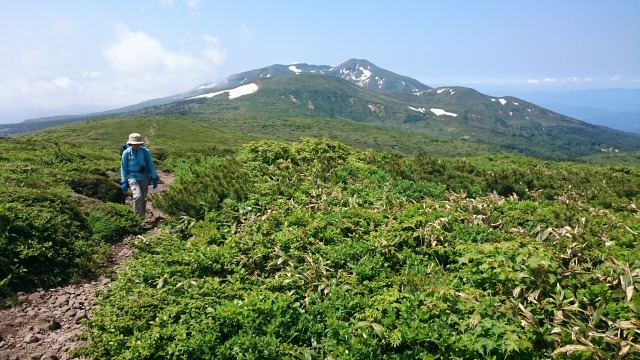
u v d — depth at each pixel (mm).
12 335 7219
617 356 5770
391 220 10859
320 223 10633
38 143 29609
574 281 7496
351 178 16188
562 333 6223
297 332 6824
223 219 12000
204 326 6680
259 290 7984
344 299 7473
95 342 6758
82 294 9055
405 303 7012
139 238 11688
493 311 6773
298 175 15703
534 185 18547
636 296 6602
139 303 7480
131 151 14062
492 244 9008
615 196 17656
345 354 6133
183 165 27078
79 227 11664
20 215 10188
